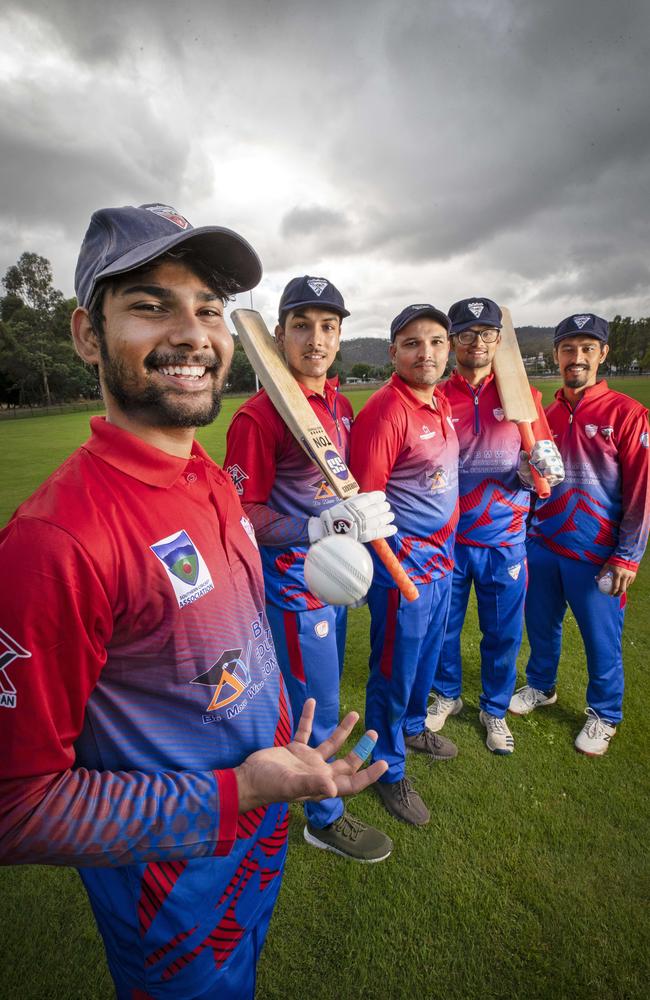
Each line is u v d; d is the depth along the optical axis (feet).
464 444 7.55
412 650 6.55
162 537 2.49
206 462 3.20
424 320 6.02
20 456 40.45
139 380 2.47
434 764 7.57
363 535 4.63
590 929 5.26
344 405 6.81
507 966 4.97
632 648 10.37
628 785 7.05
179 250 2.44
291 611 5.91
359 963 5.01
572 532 7.65
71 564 2.12
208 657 2.66
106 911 2.95
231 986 3.23
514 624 7.79
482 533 7.64
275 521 5.23
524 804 6.80
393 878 5.84
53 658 2.12
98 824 2.13
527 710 8.64
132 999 3.11
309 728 2.82
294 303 5.80
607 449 7.29
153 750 2.61
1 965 5.04
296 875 5.92
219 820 2.32
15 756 2.07
